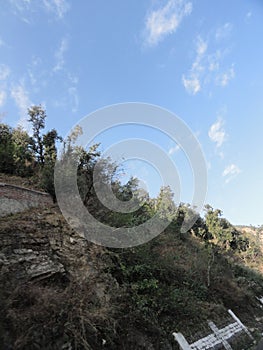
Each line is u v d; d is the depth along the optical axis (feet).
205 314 26.61
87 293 17.29
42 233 22.56
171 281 27.94
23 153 44.29
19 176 38.40
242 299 35.70
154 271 26.68
